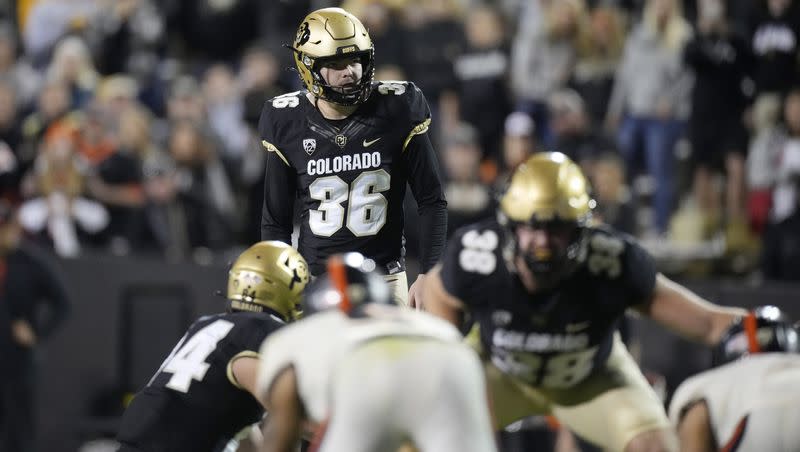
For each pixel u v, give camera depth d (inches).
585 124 1376.7
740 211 1373.0
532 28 1483.8
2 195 1397.6
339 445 517.0
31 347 1218.6
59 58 1619.1
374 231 717.9
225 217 1381.6
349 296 553.3
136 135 1434.5
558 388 657.6
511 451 1109.7
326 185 716.7
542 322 617.3
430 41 1542.8
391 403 517.7
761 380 548.7
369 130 715.4
